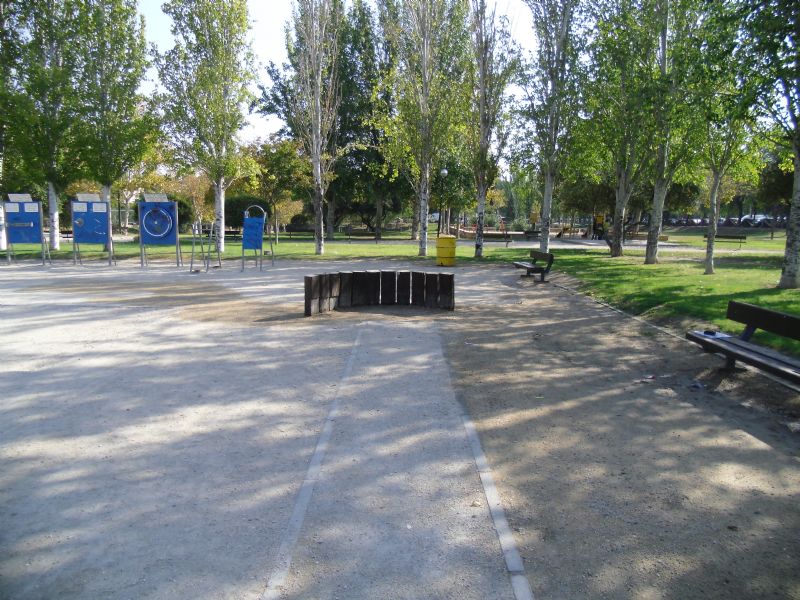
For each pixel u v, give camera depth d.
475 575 3.23
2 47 23.03
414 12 22.64
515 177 38.69
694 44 17.20
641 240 46.00
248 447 5.00
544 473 4.50
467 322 10.66
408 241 41.41
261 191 43.12
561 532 3.67
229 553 3.44
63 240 35.03
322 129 25.73
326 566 3.31
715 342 6.92
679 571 3.26
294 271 19.17
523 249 31.83
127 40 23.52
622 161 22.95
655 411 5.88
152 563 3.34
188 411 5.88
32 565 3.32
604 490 4.22
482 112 23.00
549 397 6.35
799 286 13.00
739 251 31.34
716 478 4.40
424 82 22.98
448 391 6.57
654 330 9.57
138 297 13.38
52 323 10.25
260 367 7.54
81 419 5.63
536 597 3.04
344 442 5.11
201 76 23.55
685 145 19.14
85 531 3.68
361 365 7.66
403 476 4.45
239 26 24.20
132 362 7.73
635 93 19.69
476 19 21.98
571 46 22.27
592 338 9.22
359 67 41.94
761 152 22.62
